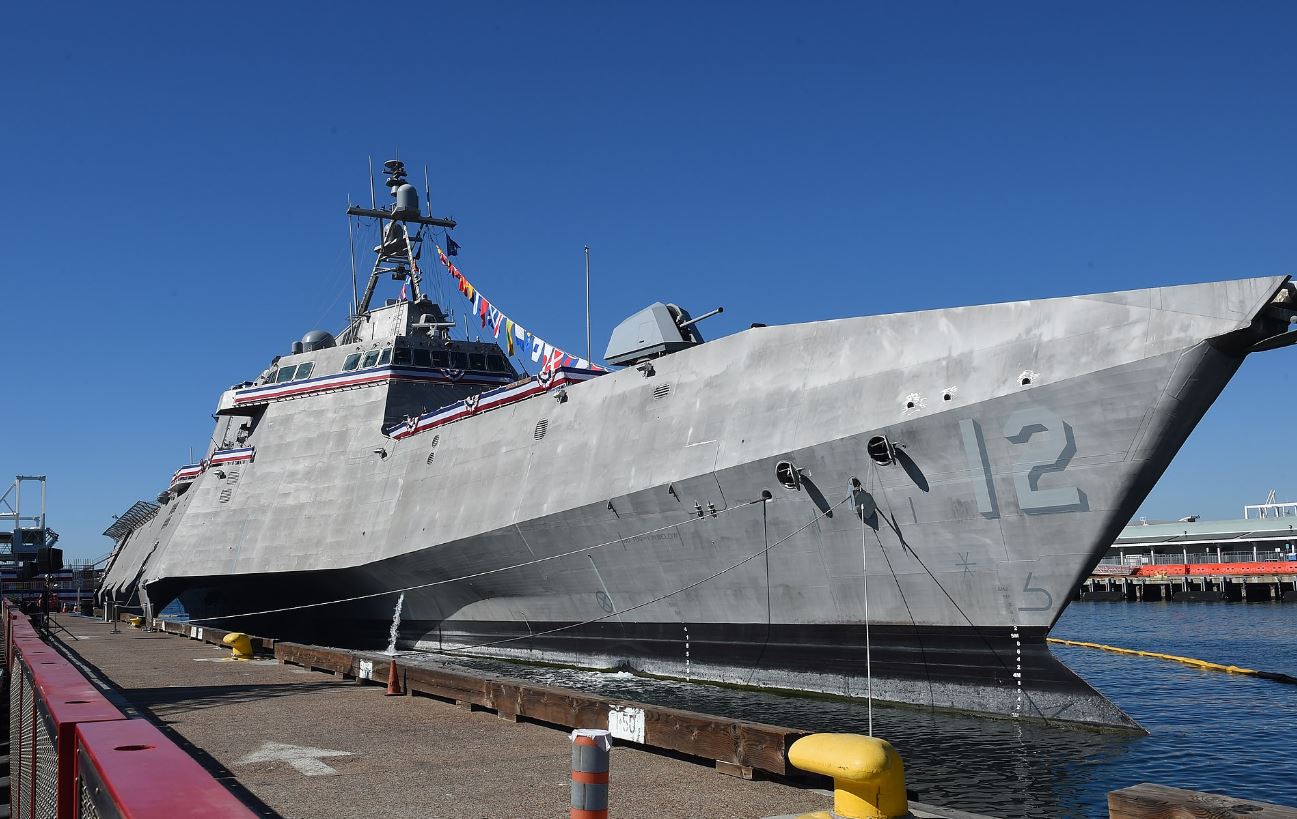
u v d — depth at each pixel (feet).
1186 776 44.60
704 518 62.18
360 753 33.04
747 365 61.93
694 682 65.87
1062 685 50.14
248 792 27.45
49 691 23.71
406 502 87.81
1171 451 46.44
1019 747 47.11
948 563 52.80
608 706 34.81
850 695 57.52
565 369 76.28
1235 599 227.40
